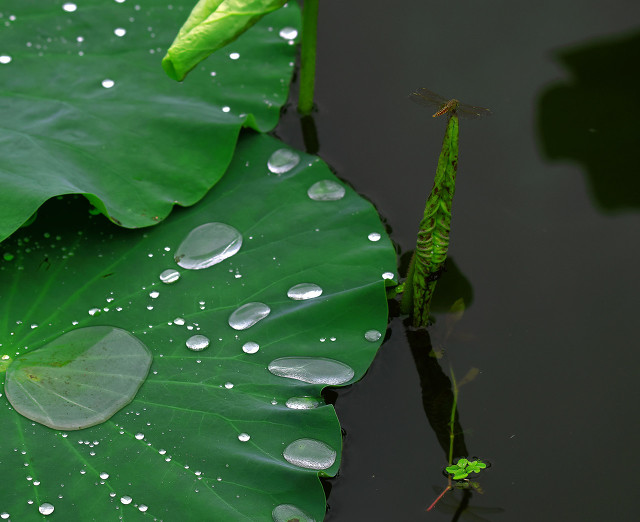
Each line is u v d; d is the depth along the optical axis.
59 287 2.95
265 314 2.95
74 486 2.84
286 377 2.91
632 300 3.04
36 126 3.00
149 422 2.88
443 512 2.89
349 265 2.99
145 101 3.05
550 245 3.08
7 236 2.91
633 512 2.90
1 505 2.83
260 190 3.04
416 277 2.97
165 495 2.84
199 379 2.91
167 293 2.96
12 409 2.88
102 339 2.92
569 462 2.93
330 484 2.91
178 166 3.02
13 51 3.06
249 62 3.13
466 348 3.01
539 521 2.89
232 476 2.85
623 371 2.99
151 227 3.00
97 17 3.10
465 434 2.94
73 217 2.99
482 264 3.06
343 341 2.94
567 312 3.03
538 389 2.98
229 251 2.99
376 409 2.96
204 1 2.94
